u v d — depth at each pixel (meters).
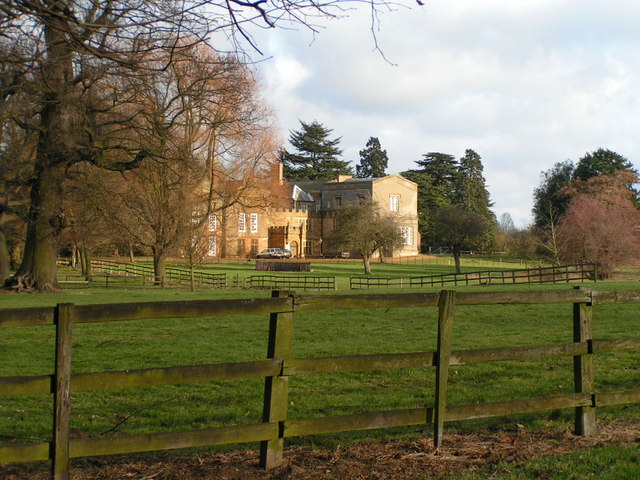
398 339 13.63
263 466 5.52
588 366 6.49
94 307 4.82
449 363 5.98
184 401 8.30
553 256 55.53
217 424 7.27
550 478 5.30
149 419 7.46
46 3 6.18
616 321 15.77
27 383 4.68
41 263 32.56
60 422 4.72
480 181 115.50
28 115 21.89
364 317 18.14
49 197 31.44
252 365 5.33
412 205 101.81
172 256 47.75
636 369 9.66
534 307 20.03
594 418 6.50
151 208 40.94
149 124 26.30
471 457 5.87
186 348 12.61
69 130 27.12
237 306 5.27
